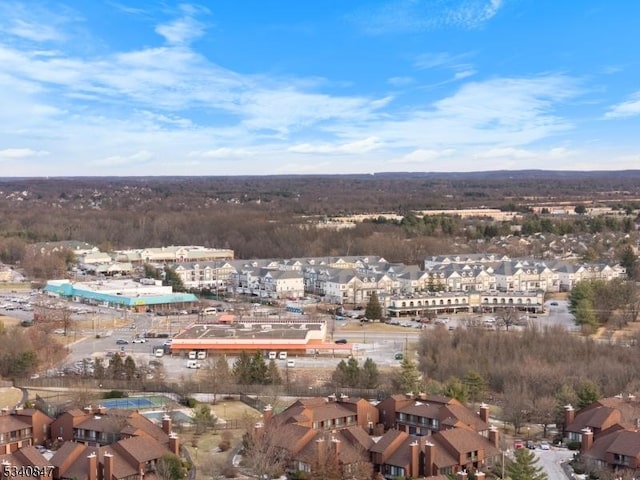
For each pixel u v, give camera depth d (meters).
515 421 170.25
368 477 136.75
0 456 131.62
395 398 164.75
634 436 141.38
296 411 158.00
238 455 149.88
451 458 138.75
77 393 186.62
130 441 138.00
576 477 139.00
